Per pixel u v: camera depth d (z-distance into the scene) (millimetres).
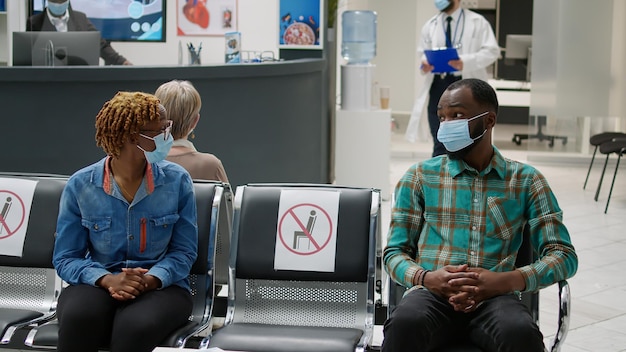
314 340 2621
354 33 7262
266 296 2965
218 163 3486
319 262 2887
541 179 2812
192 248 2932
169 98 3391
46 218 3049
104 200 2869
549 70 8633
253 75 6020
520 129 12047
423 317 2588
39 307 3035
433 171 2869
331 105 7520
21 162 5535
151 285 2787
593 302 4602
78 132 5539
